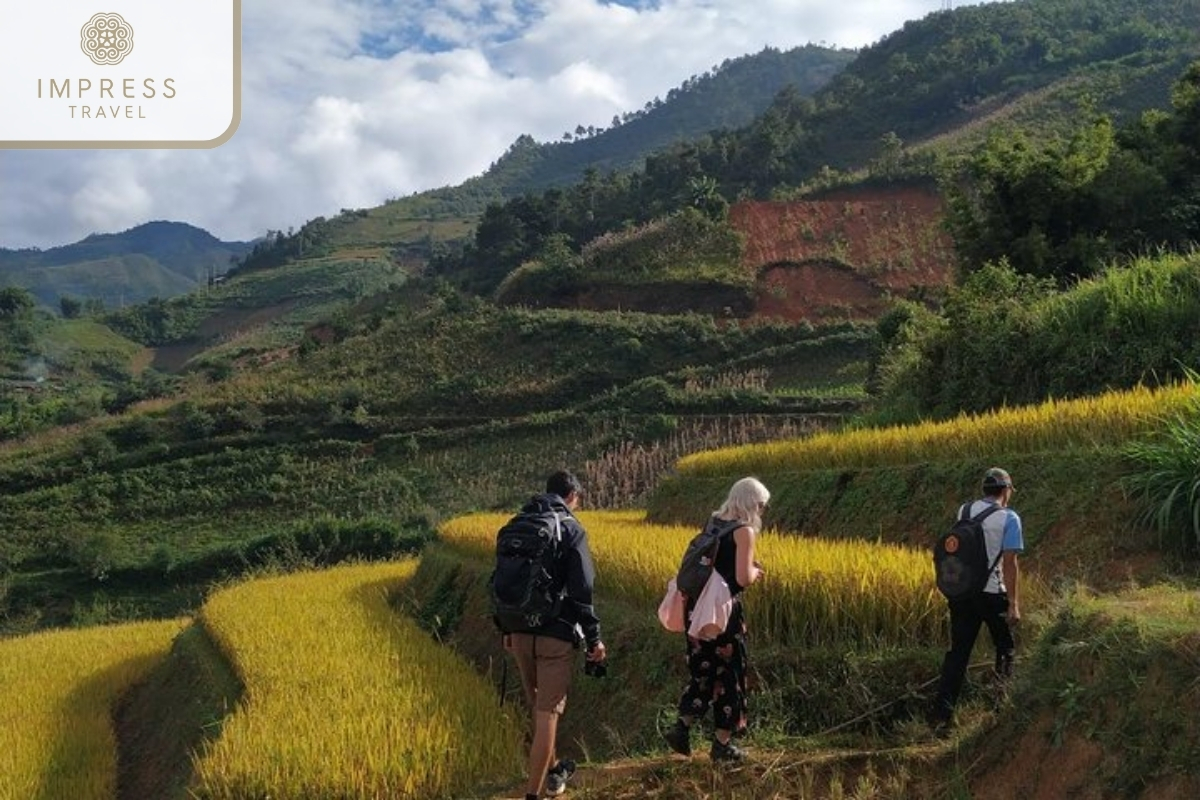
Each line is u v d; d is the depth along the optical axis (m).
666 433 50.03
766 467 17.56
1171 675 5.10
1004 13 120.88
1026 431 12.12
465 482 50.22
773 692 7.96
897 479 13.46
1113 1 118.50
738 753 6.75
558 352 61.66
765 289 65.75
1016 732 5.87
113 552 43.72
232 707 12.64
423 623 16.67
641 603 10.90
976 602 6.79
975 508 7.02
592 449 50.09
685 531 15.11
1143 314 15.41
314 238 173.50
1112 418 11.05
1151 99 79.19
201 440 57.00
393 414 58.41
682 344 60.38
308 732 8.86
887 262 66.88
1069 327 16.66
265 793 7.89
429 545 21.64
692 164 96.94
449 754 8.40
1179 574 8.66
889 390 23.91
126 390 75.81
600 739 9.35
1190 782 4.73
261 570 36.62
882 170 77.56
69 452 56.34
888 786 6.12
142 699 18.03
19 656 23.14
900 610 8.27
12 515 50.88
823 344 56.97
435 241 174.88
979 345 18.58
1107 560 9.38
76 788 13.44
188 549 45.59
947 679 6.91
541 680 6.63
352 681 11.05
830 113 110.06
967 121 96.50
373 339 69.00
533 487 47.91
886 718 7.49
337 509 49.22
